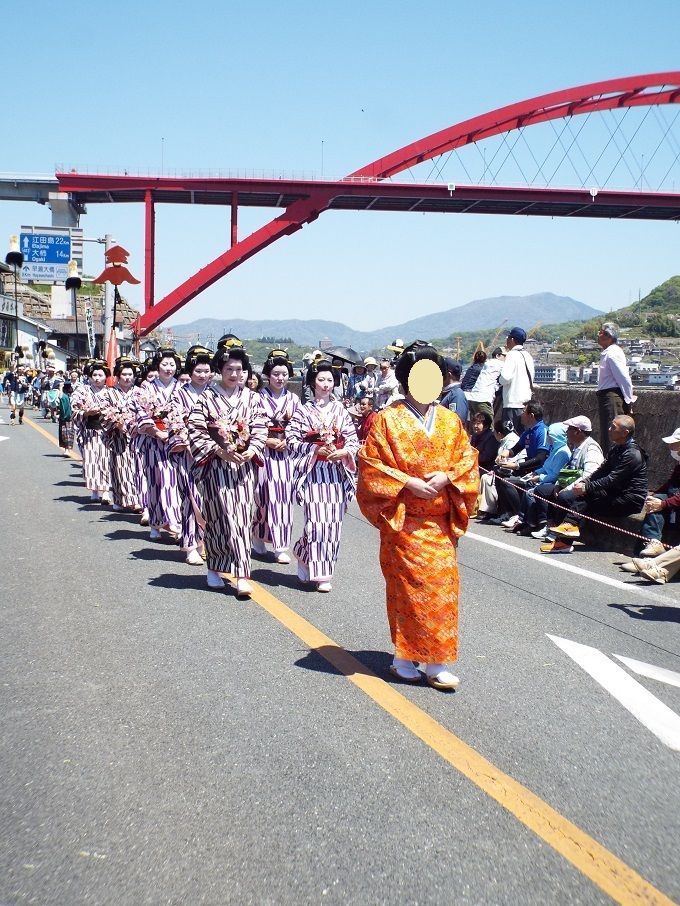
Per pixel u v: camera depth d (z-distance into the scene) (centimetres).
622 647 600
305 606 679
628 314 18425
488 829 351
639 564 795
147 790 376
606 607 706
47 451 1955
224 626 619
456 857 330
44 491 1312
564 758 420
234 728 442
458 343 3181
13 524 1020
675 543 873
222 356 699
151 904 299
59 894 303
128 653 556
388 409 503
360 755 414
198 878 313
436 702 486
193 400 816
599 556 923
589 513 957
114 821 351
